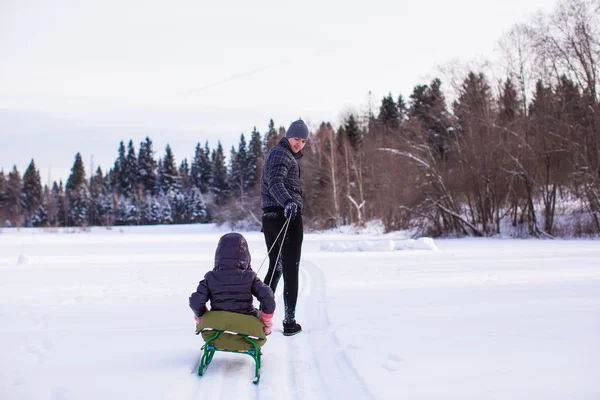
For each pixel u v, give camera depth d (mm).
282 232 3859
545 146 22016
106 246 19031
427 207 24797
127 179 82312
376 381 2533
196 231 49812
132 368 2818
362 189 38062
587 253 11570
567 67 21609
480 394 2299
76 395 2385
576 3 20828
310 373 2775
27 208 77125
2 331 3730
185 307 4785
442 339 3326
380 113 54594
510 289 5633
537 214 24328
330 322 4016
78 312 4543
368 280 6785
